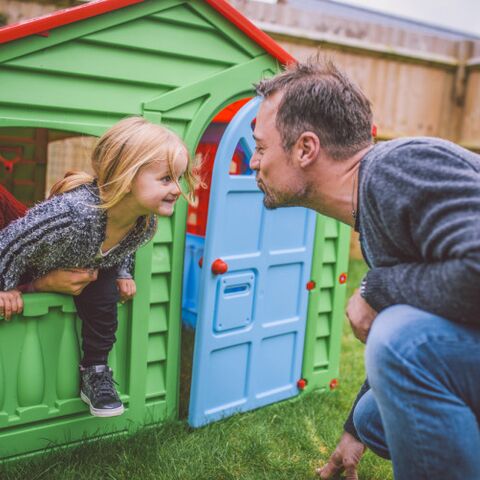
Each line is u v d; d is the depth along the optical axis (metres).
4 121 1.60
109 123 1.78
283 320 2.22
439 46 4.83
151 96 1.84
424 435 1.05
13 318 1.63
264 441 1.90
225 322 2.00
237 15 1.93
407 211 1.04
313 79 1.22
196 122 1.93
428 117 4.90
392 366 1.06
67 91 1.69
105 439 1.83
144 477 1.65
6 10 3.00
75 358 1.75
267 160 1.28
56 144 3.61
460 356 1.05
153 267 1.89
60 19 1.61
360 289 1.19
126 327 1.87
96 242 1.56
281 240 2.15
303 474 1.73
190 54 1.89
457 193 0.99
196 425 1.96
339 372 2.59
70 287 1.62
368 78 4.55
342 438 1.65
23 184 3.05
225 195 1.91
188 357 2.53
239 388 2.11
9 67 1.59
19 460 1.68
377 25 4.51
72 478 1.60
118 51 1.75
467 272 0.96
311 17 4.18
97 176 1.59
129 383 1.88
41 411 1.71
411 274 1.07
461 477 1.06
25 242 1.48
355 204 1.22
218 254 1.93
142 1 1.75
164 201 1.58
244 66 2.01
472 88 4.91
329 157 1.21
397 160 1.07
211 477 1.68
